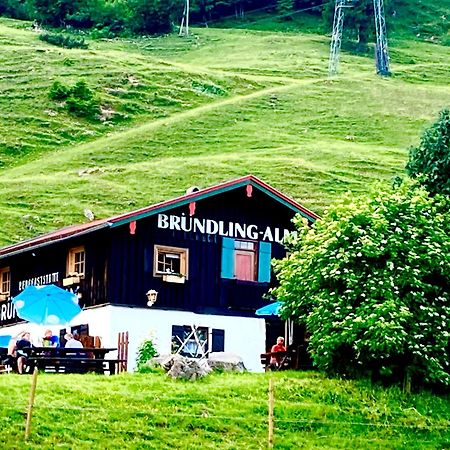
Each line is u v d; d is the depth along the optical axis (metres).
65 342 40.22
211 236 44.44
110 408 29.50
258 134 118.06
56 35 168.25
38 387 30.36
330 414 31.70
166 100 134.00
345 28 183.00
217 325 43.78
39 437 27.09
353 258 34.97
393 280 34.31
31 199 87.12
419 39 195.88
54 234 47.12
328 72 156.38
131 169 97.69
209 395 31.62
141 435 28.19
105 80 138.00
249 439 29.11
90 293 42.69
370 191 38.00
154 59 152.75
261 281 45.28
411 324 33.94
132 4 193.62
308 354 37.75
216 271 44.31
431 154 41.62
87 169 99.38
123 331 41.44
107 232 42.28
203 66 158.75
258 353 44.50
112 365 36.03
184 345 40.72
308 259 35.78
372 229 35.12
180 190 91.44
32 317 37.72
